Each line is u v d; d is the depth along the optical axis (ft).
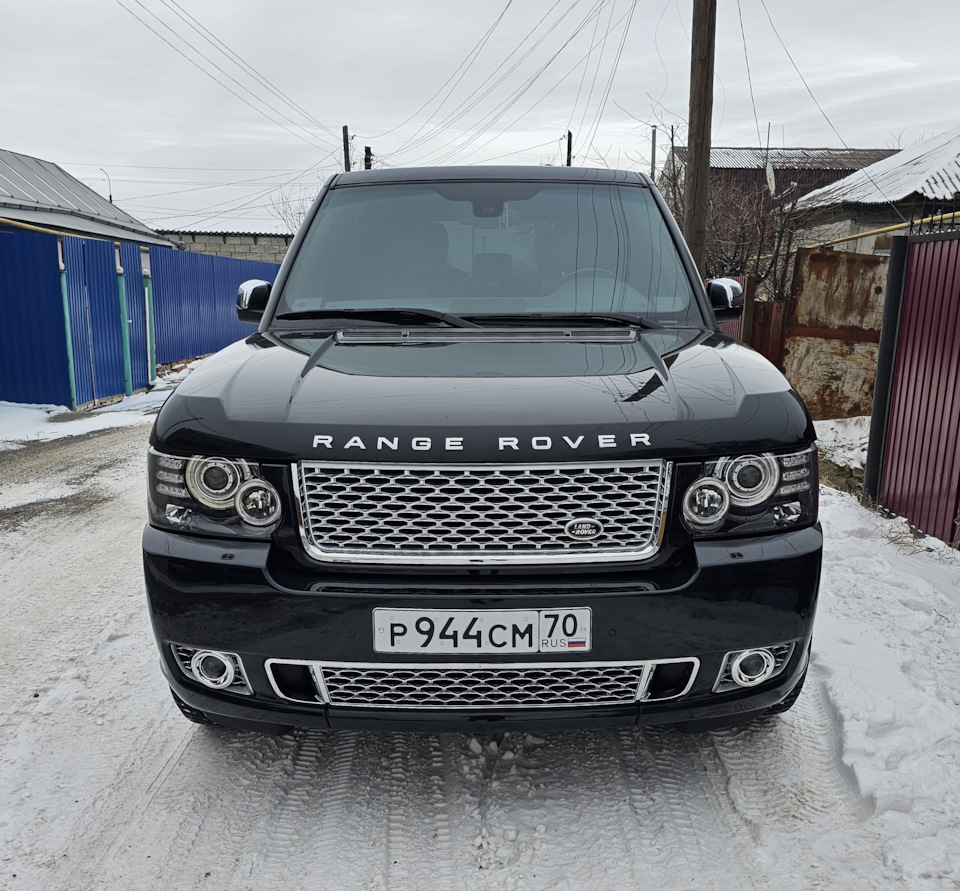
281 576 6.24
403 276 9.67
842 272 24.06
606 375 7.03
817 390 24.75
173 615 6.42
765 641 6.33
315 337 8.49
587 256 9.81
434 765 7.88
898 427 16.48
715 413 6.45
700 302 9.44
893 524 15.89
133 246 40.24
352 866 6.52
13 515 18.04
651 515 6.20
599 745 8.16
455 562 6.11
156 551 6.47
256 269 64.64
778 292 49.80
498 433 6.12
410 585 6.14
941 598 11.66
